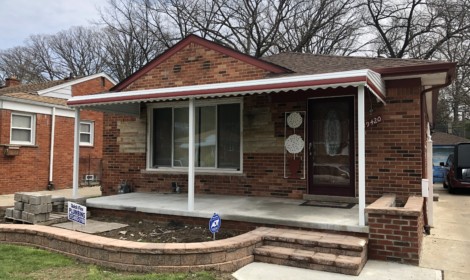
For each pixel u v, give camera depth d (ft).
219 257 17.16
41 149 50.03
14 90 58.70
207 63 31.83
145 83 34.53
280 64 32.22
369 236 18.92
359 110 19.57
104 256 17.70
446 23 82.02
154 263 16.89
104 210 27.84
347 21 94.48
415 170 24.49
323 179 27.58
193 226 24.08
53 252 19.88
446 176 61.11
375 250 18.78
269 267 17.58
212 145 32.17
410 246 18.12
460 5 78.54
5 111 45.60
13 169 46.42
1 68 144.56
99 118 59.21
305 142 28.07
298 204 25.85
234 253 17.52
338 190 27.02
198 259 16.93
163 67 33.78
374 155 25.55
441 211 37.04
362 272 16.94
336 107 27.43
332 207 24.66
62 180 52.85
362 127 19.45
